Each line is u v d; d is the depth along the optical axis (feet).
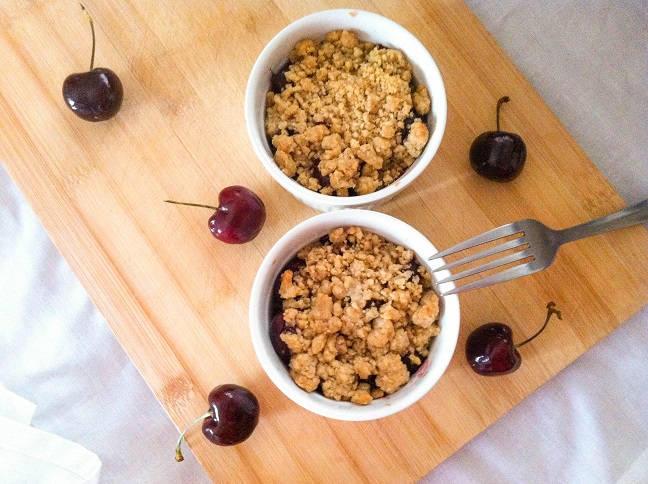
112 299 1.01
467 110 1.04
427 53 0.90
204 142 1.03
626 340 1.11
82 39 1.03
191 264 1.02
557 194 1.04
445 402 1.02
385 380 0.88
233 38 1.04
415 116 0.93
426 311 0.89
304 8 1.04
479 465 1.12
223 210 0.96
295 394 0.85
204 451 1.00
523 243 0.93
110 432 1.19
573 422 1.12
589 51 1.12
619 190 1.12
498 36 1.12
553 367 1.03
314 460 1.01
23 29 1.03
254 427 0.98
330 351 0.88
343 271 0.91
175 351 1.01
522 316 1.03
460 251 1.01
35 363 1.19
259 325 0.87
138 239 1.02
